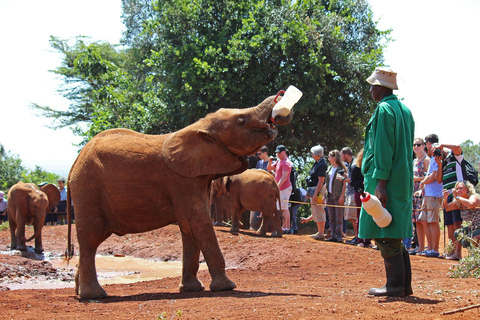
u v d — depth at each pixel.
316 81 19.81
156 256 11.55
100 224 6.55
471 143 32.91
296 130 21.19
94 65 25.53
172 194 6.42
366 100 20.62
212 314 4.58
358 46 23.08
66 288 7.42
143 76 30.00
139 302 5.71
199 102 19.08
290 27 19.31
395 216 4.97
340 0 23.59
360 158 10.91
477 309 4.34
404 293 5.12
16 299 6.08
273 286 6.78
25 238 12.59
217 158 6.38
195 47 20.00
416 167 11.55
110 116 22.06
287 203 13.12
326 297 5.35
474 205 9.22
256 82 19.94
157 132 21.09
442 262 9.42
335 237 12.47
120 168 6.45
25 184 12.37
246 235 12.24
